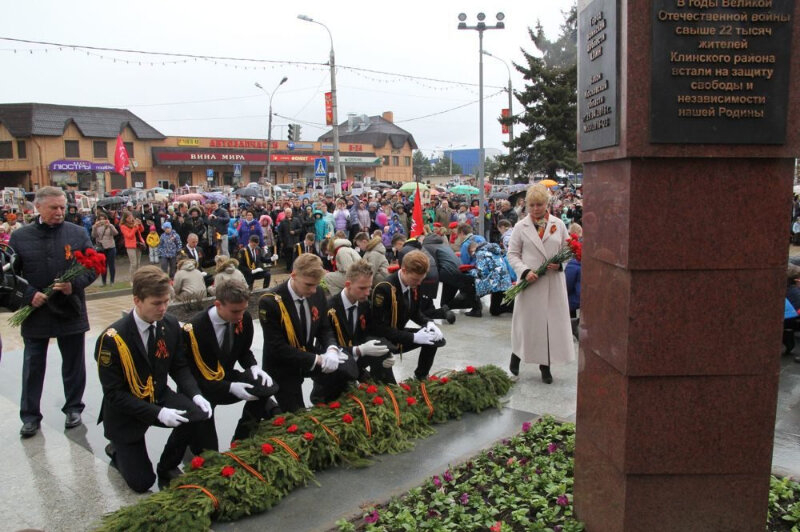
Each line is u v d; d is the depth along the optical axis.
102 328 9.16
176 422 3.58
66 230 4.90
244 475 3.44
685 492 2.67
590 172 2.94
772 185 2.54
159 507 3.20
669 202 2.52
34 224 4.80
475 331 8.09
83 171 43.12
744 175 2.53
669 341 2.57
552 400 5.22
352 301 4.96
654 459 2.63
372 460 4.00
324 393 4.79
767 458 2.66
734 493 2.68
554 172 28.95
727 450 2.65
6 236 14.48
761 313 2.59
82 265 4.71
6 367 6.76
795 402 5.14
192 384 3.94
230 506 3.27
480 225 16.56
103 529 3.08
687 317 2.57
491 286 8.84
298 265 4.24
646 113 2.47
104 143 44.91
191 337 4.08
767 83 2.49
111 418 3.76
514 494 3.38
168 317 3.98
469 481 3.56
